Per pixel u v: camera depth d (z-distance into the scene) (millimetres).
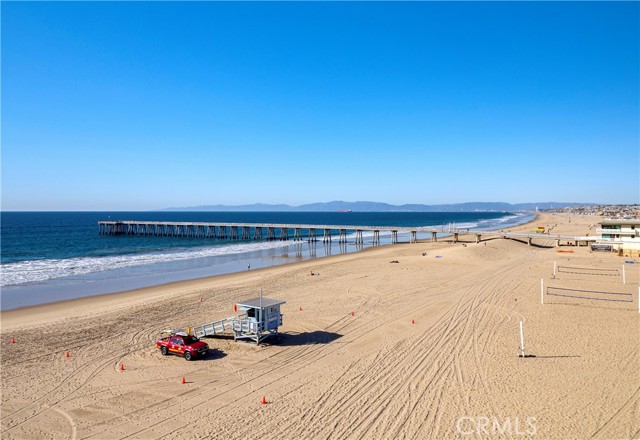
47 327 27891
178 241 99562
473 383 18406
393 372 19859
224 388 18391
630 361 20594
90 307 33844
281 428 14844
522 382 18391
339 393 17672
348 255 68625
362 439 14023
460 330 26156
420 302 33531
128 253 73500
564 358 21172
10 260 62594
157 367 20953
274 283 42750
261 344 24375
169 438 14336
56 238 103938
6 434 14797
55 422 15602
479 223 193000
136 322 29125
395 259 59094
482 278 42906
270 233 104000
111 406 16812
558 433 14203
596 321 27547
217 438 14250
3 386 18797
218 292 38688
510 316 29047
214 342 24922
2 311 32625
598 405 16125
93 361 21828
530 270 47156
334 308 32438
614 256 57562
